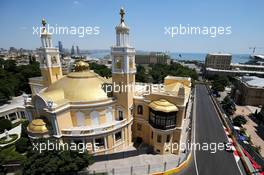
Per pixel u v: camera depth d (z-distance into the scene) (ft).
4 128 189.47
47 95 129.49
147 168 127.85
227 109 264.11
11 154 138.31
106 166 128.67
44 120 128.26
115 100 143.13
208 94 368.07
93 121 135.74
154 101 141.90
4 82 287.48
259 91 297.33
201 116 238.89
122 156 138.62
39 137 123.54
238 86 357.61
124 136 149.89
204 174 126.21
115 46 132.67
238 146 157.48
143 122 154.92
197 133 188.96
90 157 117.29
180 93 133.18
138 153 144.36
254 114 258.98
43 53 160.56
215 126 207.31
